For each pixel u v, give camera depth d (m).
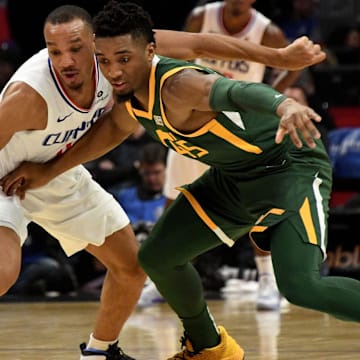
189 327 10.48
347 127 24.59
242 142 9.42
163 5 27.86
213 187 10.19
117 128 10.47
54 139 10.34
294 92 20.75
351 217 20.61
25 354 12.09
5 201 10.32
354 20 26.86
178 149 9.77
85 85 10.07
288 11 26.95
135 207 21.66
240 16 17.86
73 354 12.04
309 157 9.79
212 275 21.09
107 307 10.94
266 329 14.34
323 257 9.14
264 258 17.56
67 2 27.31
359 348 12.04
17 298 20.70
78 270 22.11
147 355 11.84
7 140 9.91
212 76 8.78
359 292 8.78
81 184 10.94
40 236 21.78
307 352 11.72
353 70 24.66
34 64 10.09
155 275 10.29
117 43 8.94
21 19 27.56
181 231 10.18
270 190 9.59
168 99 8.98
